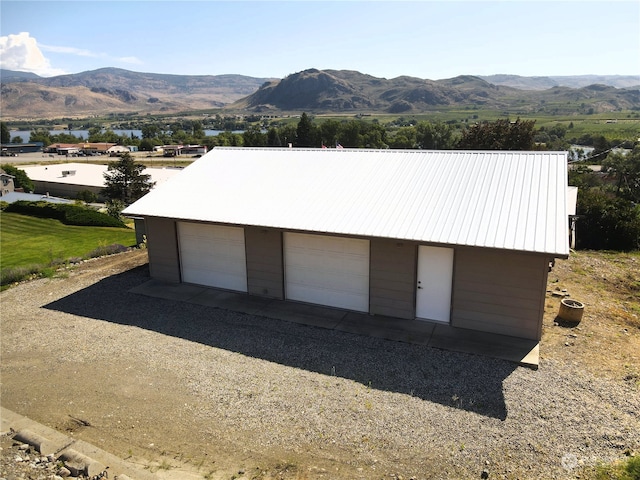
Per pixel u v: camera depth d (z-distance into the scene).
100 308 12.97
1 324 12.06
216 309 12.66
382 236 10.62
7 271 15.84
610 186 47.47
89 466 6.41
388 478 6.45
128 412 8.13
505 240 9.73
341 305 12.45
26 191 60.94
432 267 11.09
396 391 8.55
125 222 38.19
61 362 9.99
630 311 11.97
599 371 9.02
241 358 9.95
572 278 14.68
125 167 51.84
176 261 14.57
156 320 12.05
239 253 13.62
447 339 10.45
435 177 12.57
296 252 12.70
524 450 6.93
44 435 7.41
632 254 19.50
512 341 10.24
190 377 9.22
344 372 9.27
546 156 12.28
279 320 11.84
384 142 110.56
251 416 7.91
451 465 6.67
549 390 8.42
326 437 7.33
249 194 13.77
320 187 13.32
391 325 11.27
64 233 30.16
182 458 6.95
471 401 8.16
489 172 12.18
